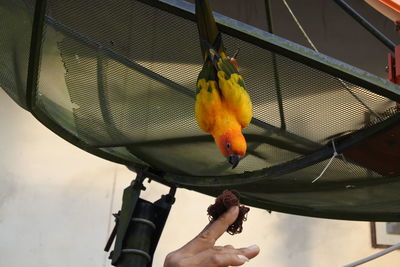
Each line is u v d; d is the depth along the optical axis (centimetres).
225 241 384
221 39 153
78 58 174
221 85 149
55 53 172
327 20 352
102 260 366
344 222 396
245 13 350
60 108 182
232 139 146
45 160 384
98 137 189
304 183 192
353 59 372
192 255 132
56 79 176
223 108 149
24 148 385
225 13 351
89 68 175
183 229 383
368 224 394
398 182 185
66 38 170
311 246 389
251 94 171
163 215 186
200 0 149
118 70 175
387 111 166
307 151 180
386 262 386
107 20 167
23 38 171
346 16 349
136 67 174
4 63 181
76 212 375
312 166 184
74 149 391
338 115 171
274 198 204
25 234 363
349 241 390
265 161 188
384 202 198
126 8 164
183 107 179
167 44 169
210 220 137
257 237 389
